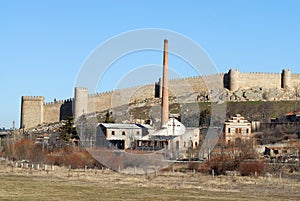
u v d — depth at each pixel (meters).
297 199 47.69
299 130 115.56
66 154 78.44
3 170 70.56
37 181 56.97
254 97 185.38
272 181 63.94
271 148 95.69
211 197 46.47
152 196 45.78
